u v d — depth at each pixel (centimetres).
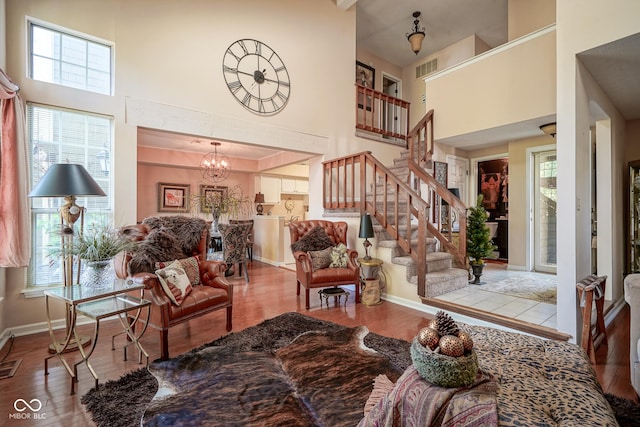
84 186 236
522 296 375
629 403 188
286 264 654
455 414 103
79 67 318
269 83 468
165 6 373
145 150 625
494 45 719
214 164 678
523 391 123
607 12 249
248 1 448
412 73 802
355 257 411
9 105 253
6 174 252
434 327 123
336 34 563
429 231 475
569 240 264
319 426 163
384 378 192
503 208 677
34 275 295
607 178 369
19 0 283
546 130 435
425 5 593
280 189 838
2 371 223
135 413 175
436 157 549
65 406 184
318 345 266
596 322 278
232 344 268
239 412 175
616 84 322
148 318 254
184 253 323
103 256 239
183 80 385
